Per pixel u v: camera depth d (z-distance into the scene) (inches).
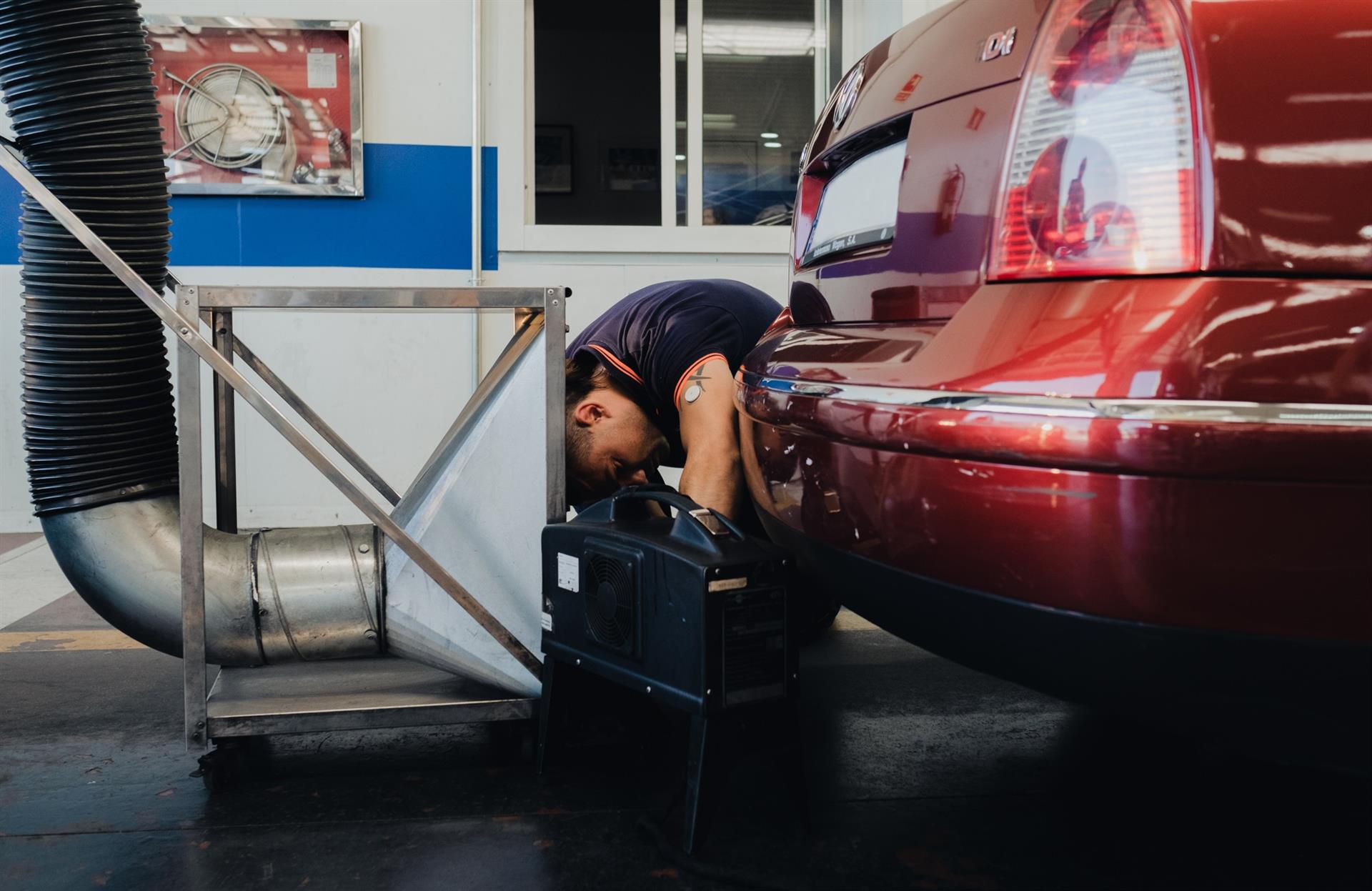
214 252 167.6
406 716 64.9
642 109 188.2
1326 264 35.8
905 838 56.1
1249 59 36.9
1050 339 37.6
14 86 66.2
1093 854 54.1
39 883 51.4
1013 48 43.6
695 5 187.9
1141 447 34.4
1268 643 34.9
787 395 51.3
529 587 67.7
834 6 191.0
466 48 170.6
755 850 54.6
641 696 67.7
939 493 40.1
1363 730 36.5
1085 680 39.3
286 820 58.9
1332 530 33.9
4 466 166.7
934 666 92.9
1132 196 37.6
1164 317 35.4
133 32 68.2
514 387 67.5
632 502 63.7
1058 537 36.5
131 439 68.6
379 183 170.6
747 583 53.4
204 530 68.3
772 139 191.3
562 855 54.3
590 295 178.9
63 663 94.0
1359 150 36.5
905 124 50.6
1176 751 69.9
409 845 55.6
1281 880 51.0
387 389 172.2
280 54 166.2
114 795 62.8
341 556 67.1
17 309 165.0
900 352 44.3
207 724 62.6
